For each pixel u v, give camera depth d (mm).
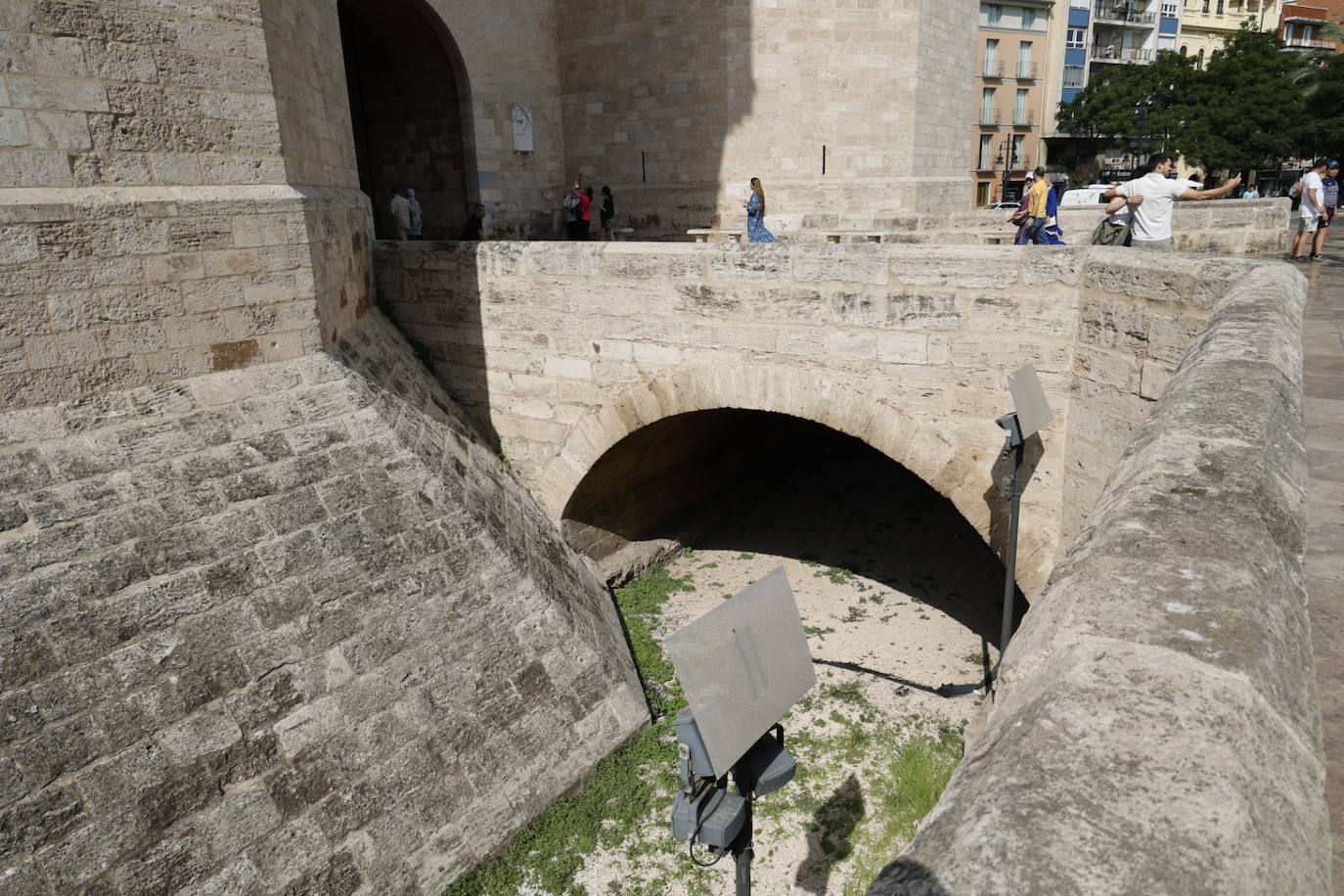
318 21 9930
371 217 12117
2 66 6238
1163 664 1591
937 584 12891
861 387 8695
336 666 6938
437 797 6961
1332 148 39938
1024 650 1851
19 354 6500
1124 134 46688
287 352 8305
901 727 9391
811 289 8727
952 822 1320
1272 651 1670
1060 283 7371
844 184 19562
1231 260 6184
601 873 7199
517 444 11625
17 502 6258
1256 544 2086
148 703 6012
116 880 5465
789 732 9398
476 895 6840
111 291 6941
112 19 6773
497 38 19266
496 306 11125
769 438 16703
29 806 5340
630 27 19797
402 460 8539
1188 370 3836
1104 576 1975
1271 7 61562
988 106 48719
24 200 6418
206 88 7469
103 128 6812
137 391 7184
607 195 20094
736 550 14359
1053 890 1111
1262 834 1240
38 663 5750
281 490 7508
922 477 8586
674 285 9602
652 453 12695
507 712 7703
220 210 7578
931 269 7992
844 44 19109
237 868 5906
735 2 18656
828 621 11875
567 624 8672
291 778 6348
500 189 20016
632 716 8617
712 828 4418
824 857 7621
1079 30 52156
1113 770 1328
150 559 6551
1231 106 41656
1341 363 5234
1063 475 7723
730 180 19750
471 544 8453
